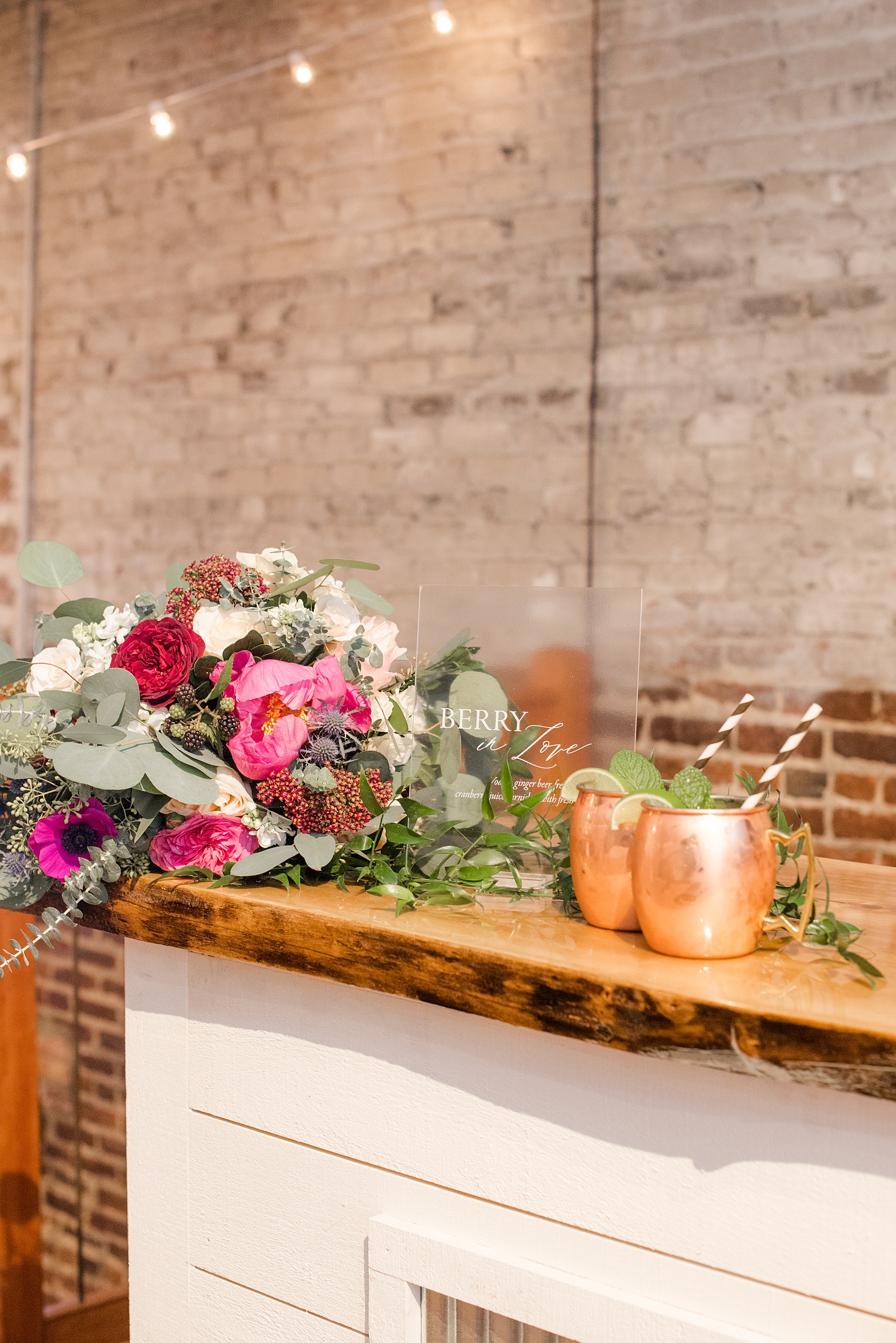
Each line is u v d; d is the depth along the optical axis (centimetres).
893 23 212
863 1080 63
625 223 238
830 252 219
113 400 309
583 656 91
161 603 108
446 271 259
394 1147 88
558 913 88
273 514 286
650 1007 69
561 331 246
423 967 79
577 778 87
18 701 97
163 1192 103
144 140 300
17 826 99
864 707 220
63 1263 309
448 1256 83
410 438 266
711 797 80
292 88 277
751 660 230
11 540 327
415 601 267
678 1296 75
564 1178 80
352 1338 91
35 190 318
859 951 78
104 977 302
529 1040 81
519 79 248
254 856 93
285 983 93
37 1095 209
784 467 225
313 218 277
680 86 231
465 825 93
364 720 98
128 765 91
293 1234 94
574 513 247
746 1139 73
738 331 228
